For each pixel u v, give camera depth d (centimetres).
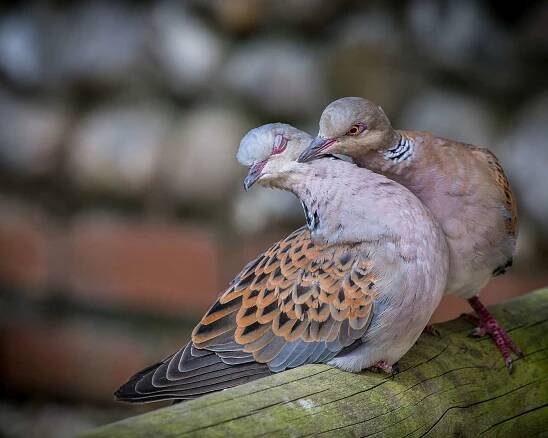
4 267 908
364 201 489
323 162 509
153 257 873
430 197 539
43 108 923
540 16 860
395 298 479
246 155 520
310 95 873
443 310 823
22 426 883
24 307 905
